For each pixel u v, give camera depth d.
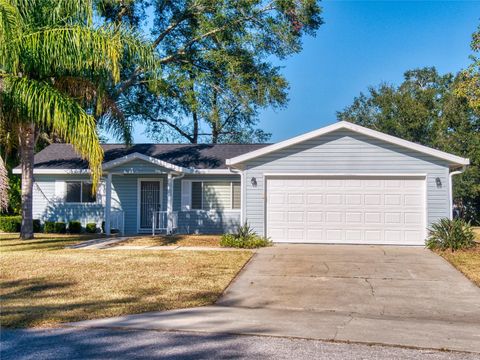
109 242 15.94
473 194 29.91
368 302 8.30
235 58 24.64
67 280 9.57
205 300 8.16
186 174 20.28
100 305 7.65
